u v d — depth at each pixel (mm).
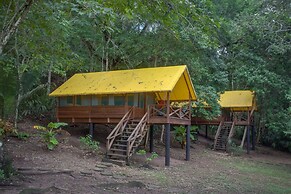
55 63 15461
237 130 35469
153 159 16906
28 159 12125
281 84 24359
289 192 11258
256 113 31656
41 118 20766
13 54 15078
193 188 10727
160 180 11703
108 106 17719
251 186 12023
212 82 23422
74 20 16766
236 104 28484
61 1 9930
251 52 25062
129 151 14625
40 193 8219
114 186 9812
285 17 22844
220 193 10180
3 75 13828
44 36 11742
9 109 14562
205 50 21875
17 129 16109
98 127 22516
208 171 15492
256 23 23078
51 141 14172
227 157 23281
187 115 18469
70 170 11258
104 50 21031
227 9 26672
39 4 9805
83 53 21547
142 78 17297
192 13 7066
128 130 16453
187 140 18609
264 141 34250
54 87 22469
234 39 24500
